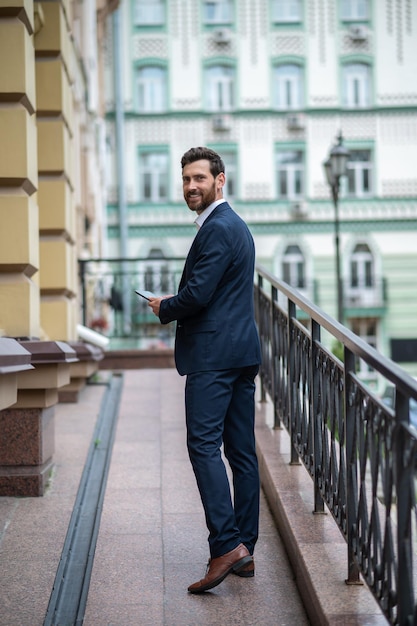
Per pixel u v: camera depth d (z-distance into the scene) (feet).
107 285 50.49
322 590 12.39
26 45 19.20
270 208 113.80
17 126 19.04
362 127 114.21
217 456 13.89
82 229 47.32
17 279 19.36
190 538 16.25
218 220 14.01
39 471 18.61
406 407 9.91
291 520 15.20
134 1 113.60
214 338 13.94
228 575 14.66
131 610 13.24
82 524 17.04
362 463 11.84
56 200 26.16
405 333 113.50
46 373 18.17
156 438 23.75
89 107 58.65
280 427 20.84
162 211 113.19
